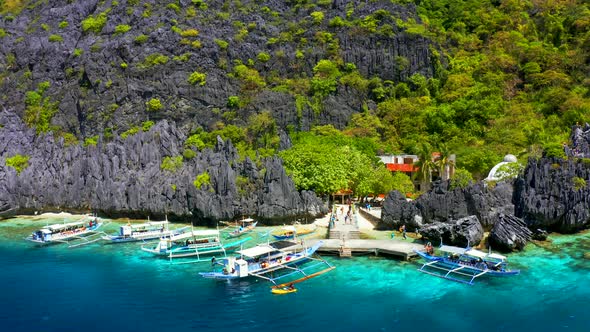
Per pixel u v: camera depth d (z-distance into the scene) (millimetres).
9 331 47500
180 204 97000
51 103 151750
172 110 140250
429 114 137500
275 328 46969
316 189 99500
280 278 61312
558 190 78500
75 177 112688
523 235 71312
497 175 92438
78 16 176375
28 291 58250
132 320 49438
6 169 114625
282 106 138375
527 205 78562
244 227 87438
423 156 105125
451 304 52094
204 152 110438
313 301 53500
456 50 162000
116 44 152750
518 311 50125
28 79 160750
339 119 141375
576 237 77188
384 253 70125
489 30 165500
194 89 142125
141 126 139625
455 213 79188
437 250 70562
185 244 75500
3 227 98000
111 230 93062
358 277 61031
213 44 151625
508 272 59281
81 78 150875
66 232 86000
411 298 53938
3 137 129250
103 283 60750
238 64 150625
